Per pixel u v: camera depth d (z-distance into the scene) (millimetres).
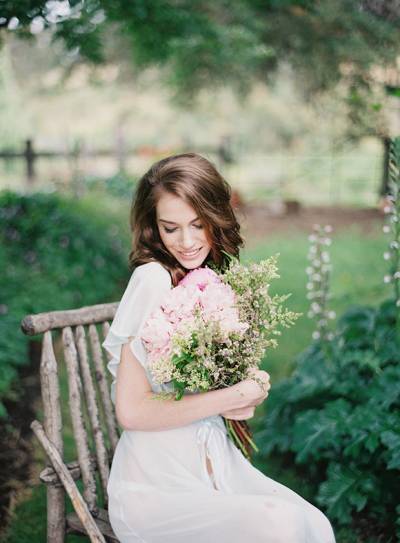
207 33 5086
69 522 1887
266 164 16094
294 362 3486
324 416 2666
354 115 7059
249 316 1644
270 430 3072
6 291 4543
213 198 1715
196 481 1662
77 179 8391
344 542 2424
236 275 1663
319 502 2488
